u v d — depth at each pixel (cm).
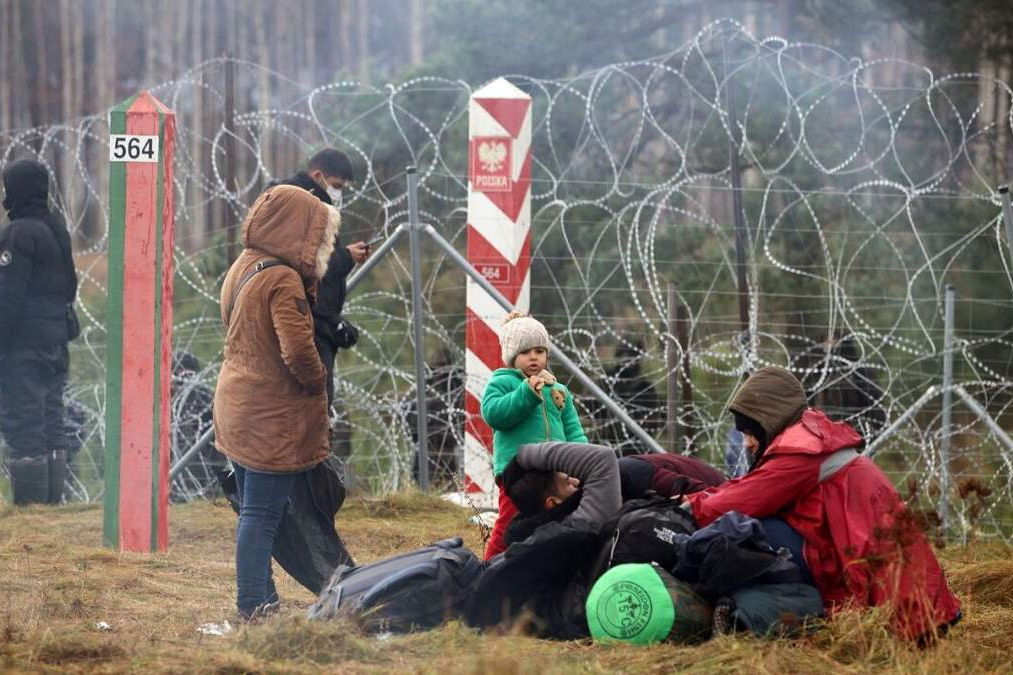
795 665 1656
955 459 3588
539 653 1708
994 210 4534
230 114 3456
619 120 5053
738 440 3161
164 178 2631
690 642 1794
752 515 1862
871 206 4650
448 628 1803
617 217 3441
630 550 1858
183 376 3500
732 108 3578
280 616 1909
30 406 3238
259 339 1995
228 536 2936
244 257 2039
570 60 5353
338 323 2597
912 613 1769
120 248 2631
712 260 4497
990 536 3034
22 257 3191
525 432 2236
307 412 2019
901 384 3850
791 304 4378
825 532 1850
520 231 3362
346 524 3075
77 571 2395
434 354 3994
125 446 2650
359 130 5069
